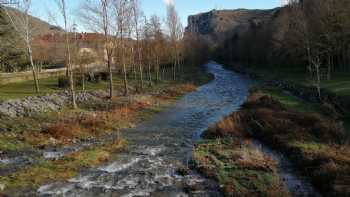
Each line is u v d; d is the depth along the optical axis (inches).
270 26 3801.7
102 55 2458.2
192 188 582.6
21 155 774.5
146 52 2576.3
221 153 775.7
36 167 684.1
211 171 660.7
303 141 814.5
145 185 605.0
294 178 624.7
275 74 2925.7
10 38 1738.4
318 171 612.1
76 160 727.7
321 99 1402.6
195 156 759.1
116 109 1312.7
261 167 674.8
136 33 2001.7
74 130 976.3
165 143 910.4
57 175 644.7
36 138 895.1
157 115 1349.7
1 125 951.6
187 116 1330.0
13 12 1469.0
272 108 1270.9
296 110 1237.7
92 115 1189.7
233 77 3314.5
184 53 3841.0
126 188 590.9
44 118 1091.9
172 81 2682.1
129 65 2684.5
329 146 768.9
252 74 3346.5
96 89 1790.1
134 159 762.8
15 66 2379.4
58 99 1390.3
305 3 2741.1
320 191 563.2
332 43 2209.6
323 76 2177.7
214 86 2522.1
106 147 847.7
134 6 1959.9
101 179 634.2
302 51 2593.5
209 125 1137.4
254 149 818.2
